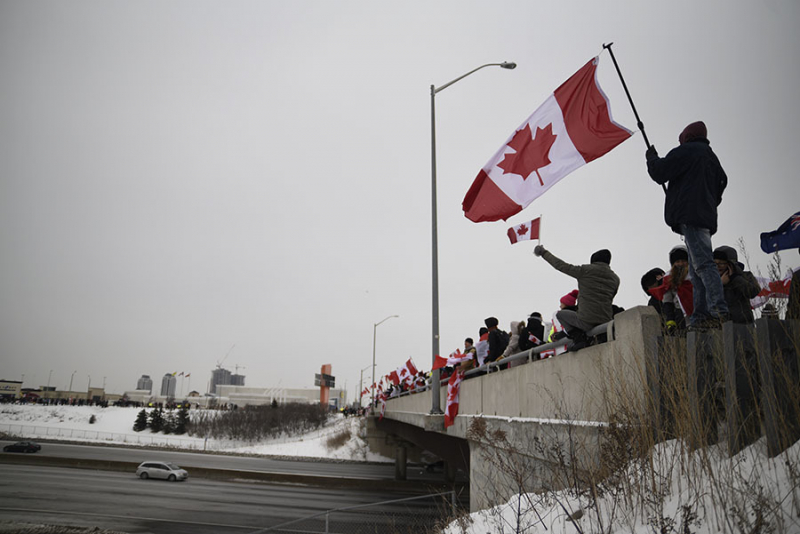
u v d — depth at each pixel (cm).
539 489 745
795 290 505
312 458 6334
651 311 562
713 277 531
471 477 1171
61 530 2323
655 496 477
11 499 3028
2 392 18225
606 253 701
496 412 1030
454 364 1471
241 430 9244
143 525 2473
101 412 11644
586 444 629
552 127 950
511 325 1058
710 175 552
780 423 433
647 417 534
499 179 1026
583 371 689
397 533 1892
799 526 366
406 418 2459
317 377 16688
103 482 3838
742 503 409
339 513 2712
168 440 8475
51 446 6644
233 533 2300
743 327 479
